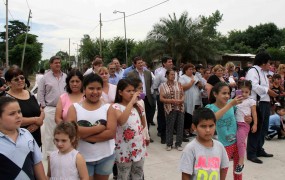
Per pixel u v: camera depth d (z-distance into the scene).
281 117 7.34
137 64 7.25
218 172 2.86
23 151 2.59
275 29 56.19
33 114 3.81
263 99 5.73
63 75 5.76
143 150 3.86
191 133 7.63
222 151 2.96
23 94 3.87
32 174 2.67
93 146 3.24
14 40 60.22
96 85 3.28
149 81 7.43
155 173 5.14
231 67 8.55
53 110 5.62
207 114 2.81
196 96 7.33
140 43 42.06
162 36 33.88
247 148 5.79
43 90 5.66
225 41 56.41
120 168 3.79
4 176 2.50
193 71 7.47
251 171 5.22
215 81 6.55
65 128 2.86
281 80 8.00
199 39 32.53
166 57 7.34
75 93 4.12
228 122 4.06
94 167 3.36
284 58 41.34
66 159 2.87
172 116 6.41
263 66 5.77
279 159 5.84
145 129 4.07
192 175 2.88
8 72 3.77
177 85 6.50
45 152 5.77
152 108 7.54
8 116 2.53
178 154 6.20
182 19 33.25
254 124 4.89
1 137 2.54
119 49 47.19
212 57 33.00
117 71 8.04
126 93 3.77
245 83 4.68
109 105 3.39
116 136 3.74
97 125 3.23
